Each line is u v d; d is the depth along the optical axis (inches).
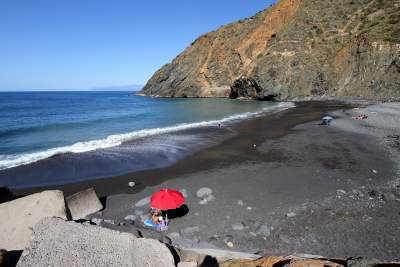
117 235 231.1
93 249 217.9
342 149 912.3
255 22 3710.6
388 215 472.1
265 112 1953.7
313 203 529.7
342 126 1280.8
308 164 776.9
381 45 2714.1
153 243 231.8
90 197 514.0
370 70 2714.1
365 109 1764.3
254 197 567.2
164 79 4217.5
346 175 679.7
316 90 2878.9
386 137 1031.6
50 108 2755.9
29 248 212.4
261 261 266.1
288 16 3472.0
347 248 390.9
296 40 3129.9
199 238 423.5
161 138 1135.6
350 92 2741.1
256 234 431.2
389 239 406.9
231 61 3607.3
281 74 2950.3
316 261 246.1
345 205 515.5
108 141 1083.9
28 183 674.8
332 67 2901.1
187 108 2394.2
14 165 800.3
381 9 3137.3
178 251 280.4
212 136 1169.4
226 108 2313.0
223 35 3828.7
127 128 1400.1
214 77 3666.3
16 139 1141.1
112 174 732.0
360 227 440.8
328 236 421.1
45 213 354.6
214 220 477.7
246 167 768.9
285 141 1053.8
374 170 703.1
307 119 1544.0
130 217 489.1
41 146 1018.1
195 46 4015.8
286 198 557.6
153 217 464.8
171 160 845.2
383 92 2591.0
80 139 1132.5
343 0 3398.1
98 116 1956.2
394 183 615.2
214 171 743.7
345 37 3061.0
